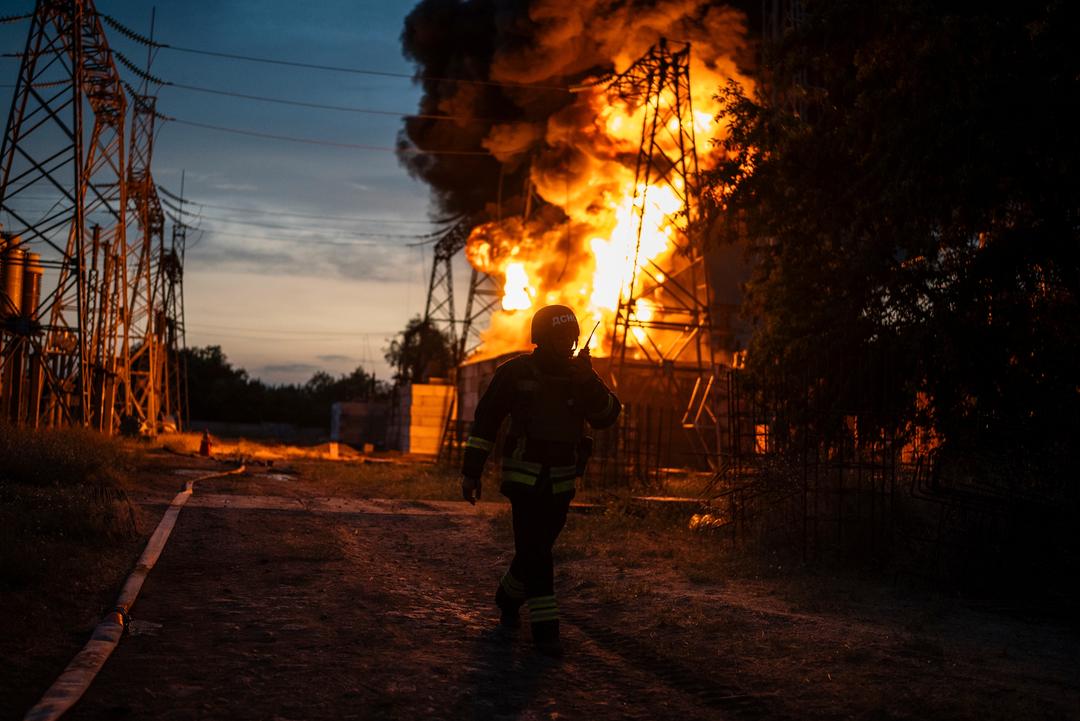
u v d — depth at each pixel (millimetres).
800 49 11906
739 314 12891
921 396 10289
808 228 11703
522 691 4309
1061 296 9719
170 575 6824
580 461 5539
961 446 9453
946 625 6320
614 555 9297
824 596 7242
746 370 12148
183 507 11156
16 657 4324
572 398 5367
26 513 7941
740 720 4012
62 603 5520
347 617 5742
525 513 5281
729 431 11500
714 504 12625
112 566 6844
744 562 8836
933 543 8352
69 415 23125
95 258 26562
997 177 8797
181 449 29516
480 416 5391
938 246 9891
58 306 23312
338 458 33375
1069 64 8500
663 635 5680
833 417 10477
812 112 14023
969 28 9203
